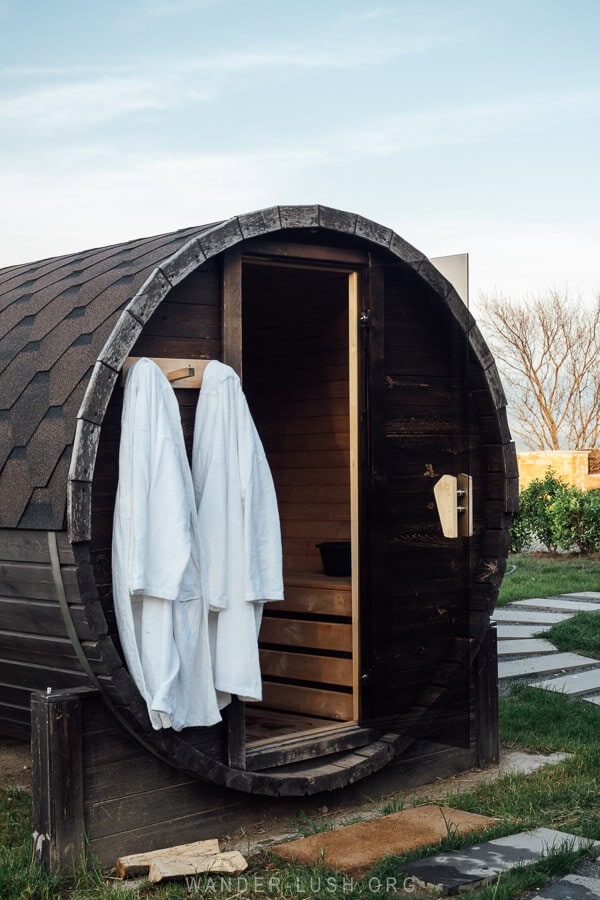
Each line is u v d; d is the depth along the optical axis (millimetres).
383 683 5965
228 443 5051
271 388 8148
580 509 17078
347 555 7176
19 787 5934
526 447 28062
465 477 6320
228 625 5008
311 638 6758
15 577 4770
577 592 12992
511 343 27906
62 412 4652
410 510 6109
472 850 4828
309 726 6449
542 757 6605
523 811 5387
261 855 4867
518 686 8164
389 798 5840
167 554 4664
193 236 5141
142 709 4633
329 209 5477
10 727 5547
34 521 4605
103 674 4578
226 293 5215
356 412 5992
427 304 6234
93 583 4523
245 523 5035
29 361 5023
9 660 5129
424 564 6176
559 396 27656
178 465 4770
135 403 4730
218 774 5008
